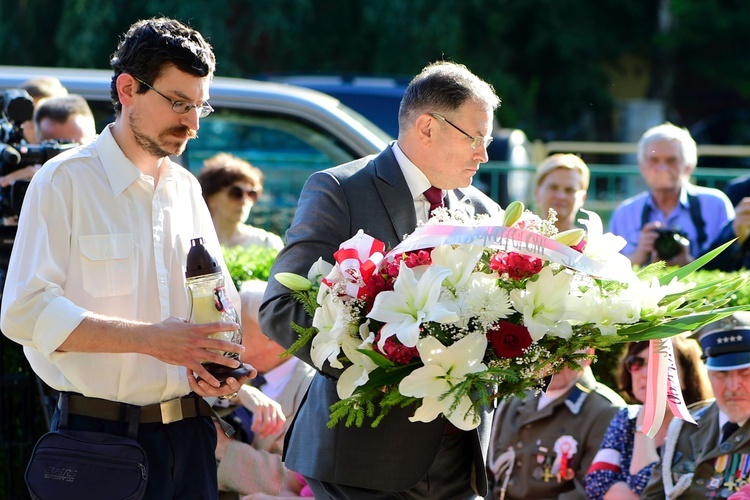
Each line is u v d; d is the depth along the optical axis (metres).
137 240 5.25
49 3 26.47
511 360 4.66
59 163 5.15
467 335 4.55
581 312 4.65
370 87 15.98
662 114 31.25
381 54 26.97
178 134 5.14
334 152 11.07
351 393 4.71
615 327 4.71
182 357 4.91
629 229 10.64
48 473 5.04
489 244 4.64
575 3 30.88
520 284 4.66
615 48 31.52
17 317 4.96
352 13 27.06
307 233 5.29
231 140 11.45
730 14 31.73
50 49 26.59
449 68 5.36
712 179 14.15
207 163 10.01
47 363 5.22
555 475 7.18
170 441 5.29
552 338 4.69
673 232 9.47
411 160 5.39
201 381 5.10
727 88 33.06
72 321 4.88
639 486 6.90
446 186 5.39
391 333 4.51
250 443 7.05
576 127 31.11
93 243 5.13
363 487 5.28
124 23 25.45
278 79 16.48
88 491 5.01
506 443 7.37
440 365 4.57
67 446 5.07
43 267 4.99
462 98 5.24
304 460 5.39
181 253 5.40
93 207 5.16
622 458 7.03
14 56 26.47
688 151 10.49
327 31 27.06
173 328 4.91
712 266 9.61
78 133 8.41
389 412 5.22
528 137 29.52
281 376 7.12
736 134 30.59
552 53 30.77
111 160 5.24
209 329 4.93
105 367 5.16
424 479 5.39
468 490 5.57
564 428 7.23
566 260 4.65
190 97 5.09
